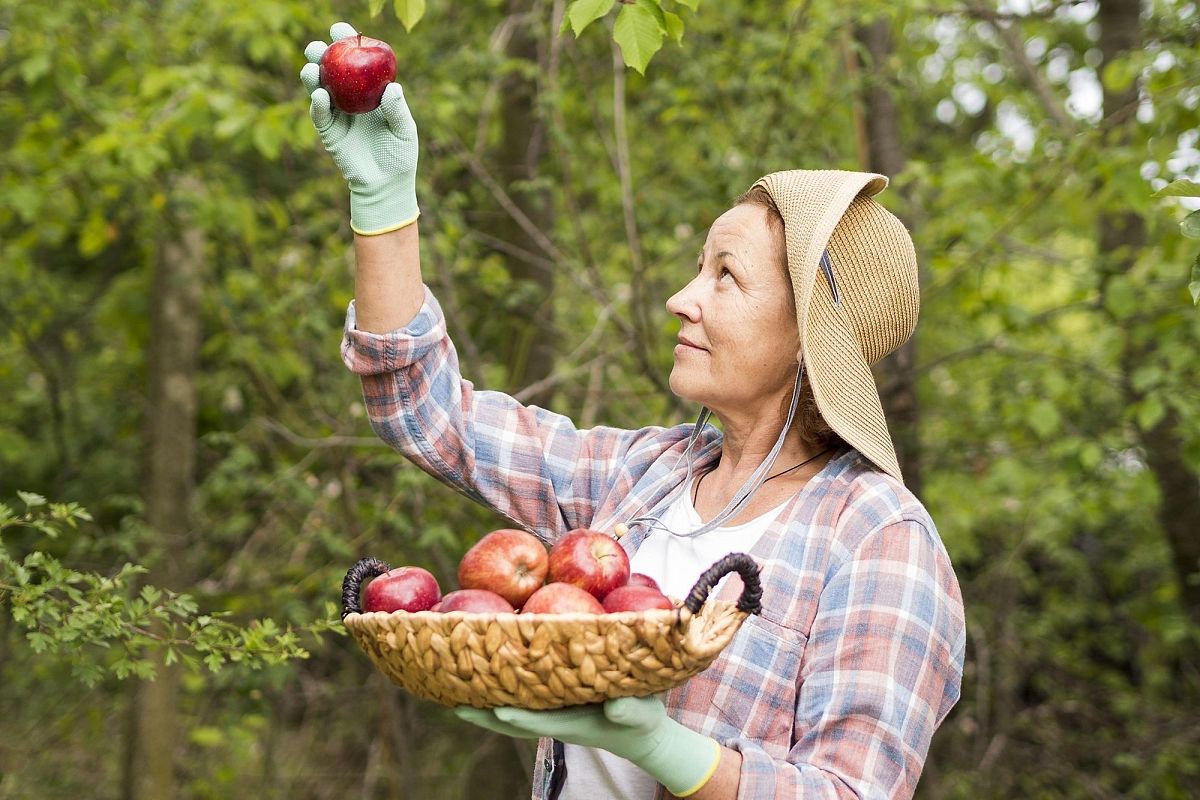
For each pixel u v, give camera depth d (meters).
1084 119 5.89
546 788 2.22
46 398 8.30
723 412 2.29
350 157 2.22
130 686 6.23
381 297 2.27
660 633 1.67
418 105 5.70
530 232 5.86
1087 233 7.56
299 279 6.39
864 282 2.22
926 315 7.46
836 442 2.26
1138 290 5.75
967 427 7.25
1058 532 7.88
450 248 5.77
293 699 7.26
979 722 7.61
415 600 1.89
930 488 7.60
